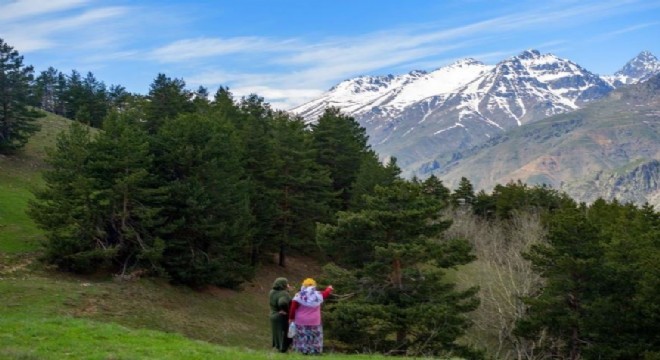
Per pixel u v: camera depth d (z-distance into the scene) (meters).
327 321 30.25
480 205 85.75
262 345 34.72
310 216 57.72
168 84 52.94
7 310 28.20
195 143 43.69
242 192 46.47
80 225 38.31
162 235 42.12
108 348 15.16
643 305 32.44
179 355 14.99
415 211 30.41
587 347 34.50
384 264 30.36
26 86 65.44
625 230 52.06
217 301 42.69
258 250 54.88
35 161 67.31
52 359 12.94
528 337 38.28
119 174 39.41
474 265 56.84
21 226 46.03
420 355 28.41
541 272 40.25
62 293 33.03
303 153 55.59
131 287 37.94
